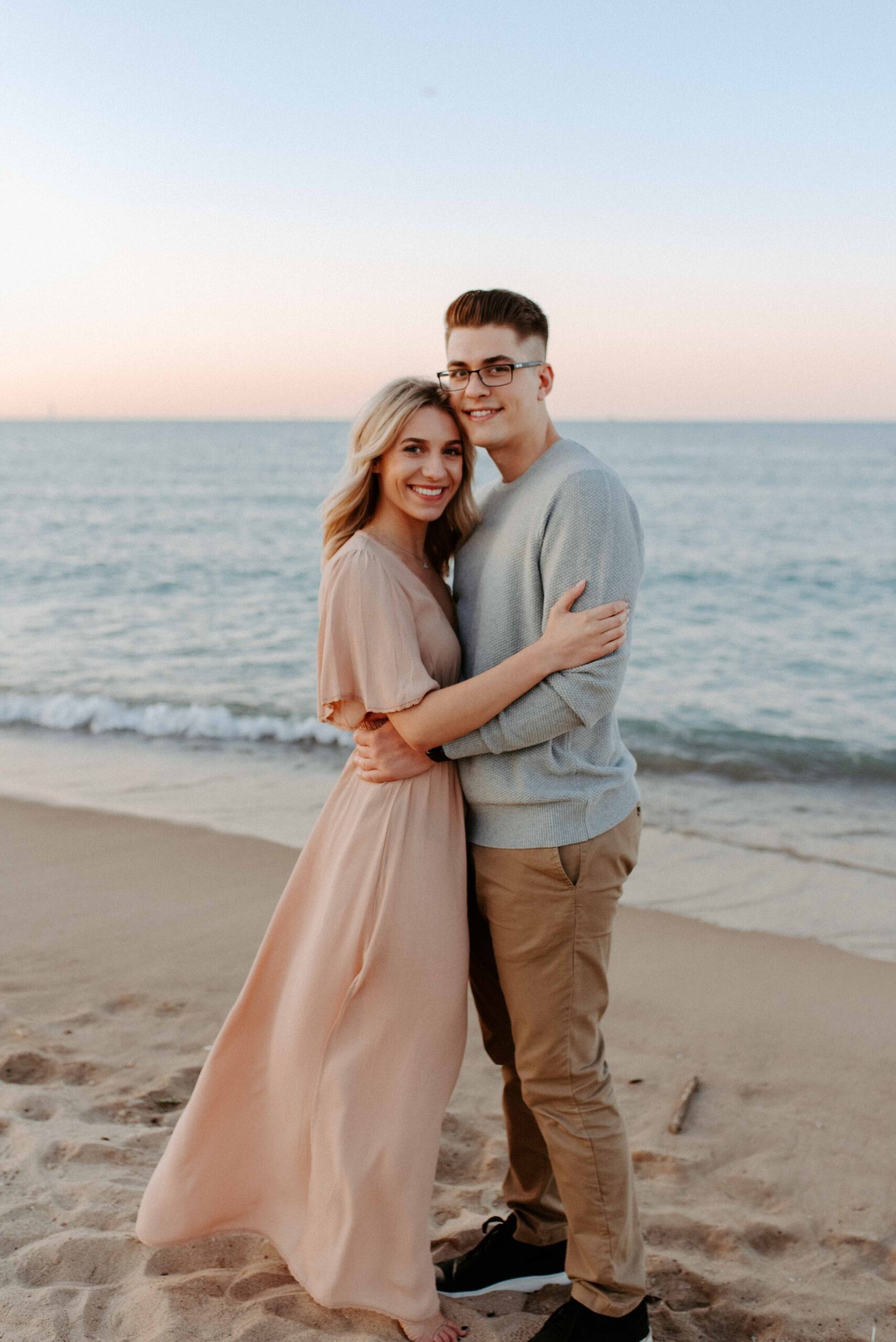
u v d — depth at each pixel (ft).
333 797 7.77
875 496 116.57
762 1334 7.30
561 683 6.44
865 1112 10.13
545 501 6.73
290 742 27.25
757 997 12.64
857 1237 8.30
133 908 15.07
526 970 6.90
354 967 7.16
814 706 31.27
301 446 278.46
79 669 35.83
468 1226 8.22
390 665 6.95
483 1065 11.02
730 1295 7.64
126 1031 11.42
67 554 66.64
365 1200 6.96
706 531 81.82
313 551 69.36
